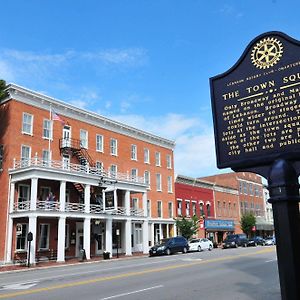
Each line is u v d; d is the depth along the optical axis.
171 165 51.44
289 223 4.52
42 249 32.16
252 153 5.38
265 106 5.38
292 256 4.44
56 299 11.17
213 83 5.93
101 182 35.31
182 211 51.69
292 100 5.17
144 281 14.77
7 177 31.38
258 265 20.00
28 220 31.97
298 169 4.89
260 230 72.38
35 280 16.58
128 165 43.88
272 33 5.42
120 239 40.62
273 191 4.68
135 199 44.31
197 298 10.78
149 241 44.88
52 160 34.50
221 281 14.32
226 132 5.67
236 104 5.64
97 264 26.72
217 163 5.64
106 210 35.84
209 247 41.84
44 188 33.84
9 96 32.59
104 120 40.97
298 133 5.07
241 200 67.62
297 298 4.35
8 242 30.22
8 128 32.16
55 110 35.88
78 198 36.50
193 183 55.41
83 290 12.82
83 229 35.41
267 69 5.43
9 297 11.77
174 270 18.55
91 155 38.91
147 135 47.44
